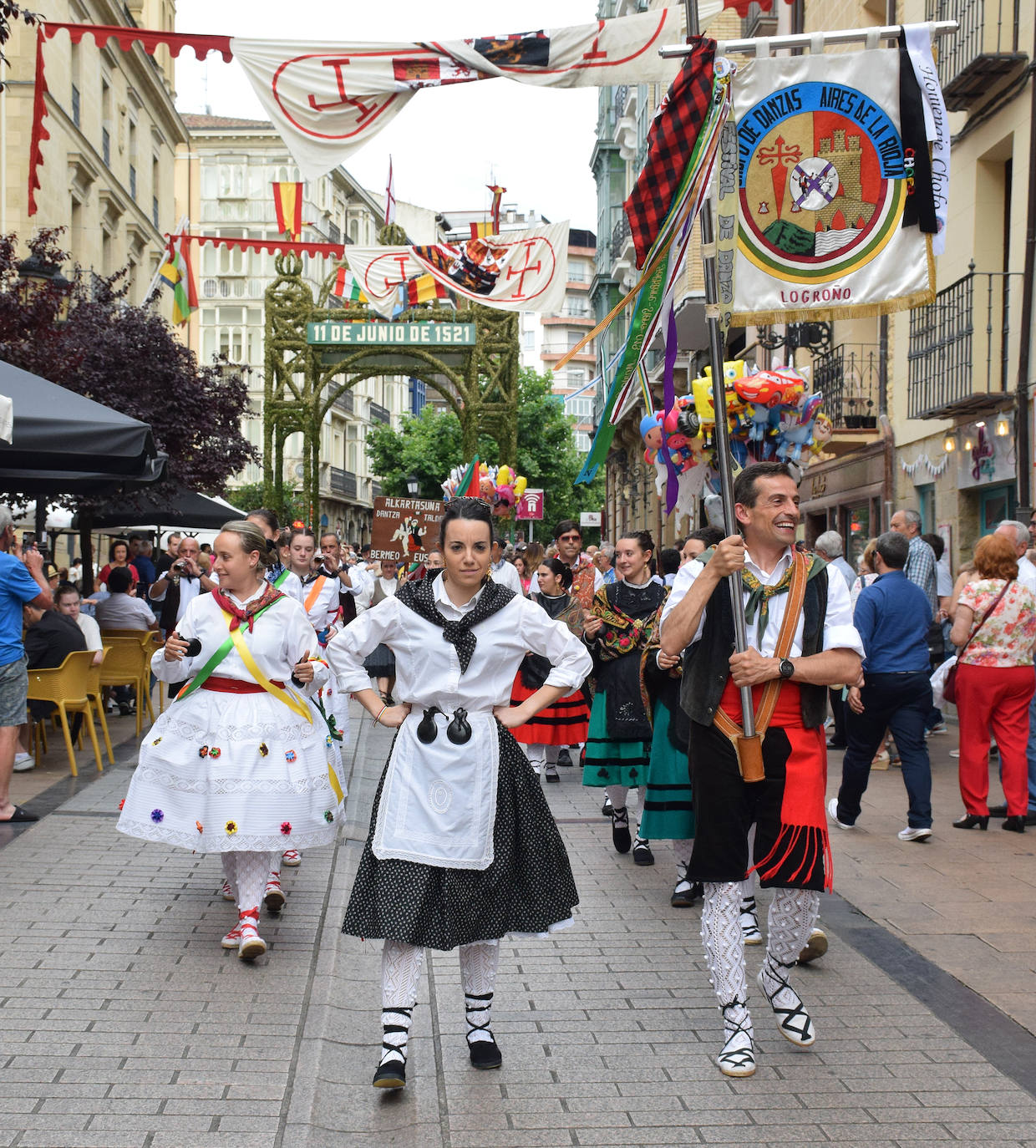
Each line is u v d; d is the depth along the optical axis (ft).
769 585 13.48
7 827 24.09
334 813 17.56
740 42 16.84
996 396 40.14
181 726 17.11
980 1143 11.38
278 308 73.87
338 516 214.69
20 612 24.66
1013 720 24.80
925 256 17.62
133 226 104.99
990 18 40.65
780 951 13.74
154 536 77.30
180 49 22.52
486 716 13.16
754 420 18.16
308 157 22.63
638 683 22.97
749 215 17.69
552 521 167.32
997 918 18.54
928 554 36.99
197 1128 11.59
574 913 19.54
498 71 22.09
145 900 19.39
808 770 13.19
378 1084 12.37
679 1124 11.84
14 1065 12.92
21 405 26.99
